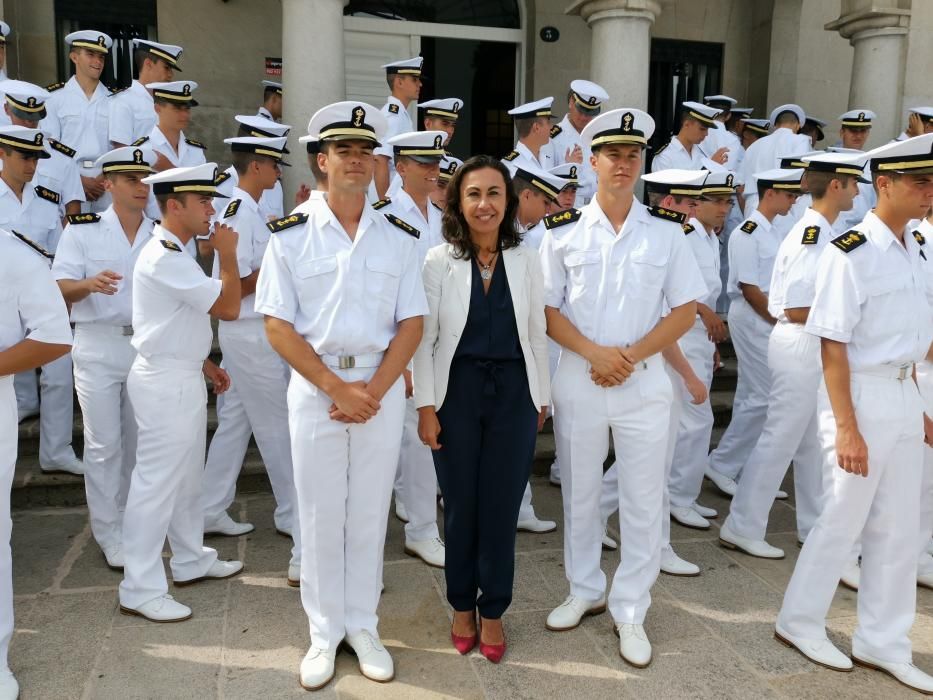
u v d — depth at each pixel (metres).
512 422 2.80
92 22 7.14
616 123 2.83
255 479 4.68
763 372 4.59
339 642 2.86
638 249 2.85
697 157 6.07
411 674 2.83
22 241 2.59
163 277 3.00
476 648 3.00
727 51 8.61
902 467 2.80
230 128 7.54
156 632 3.10
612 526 4.34
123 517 3.58
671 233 2.88
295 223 2.67
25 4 6.84
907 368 2.79
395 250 2.71
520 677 2.82
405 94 5.48
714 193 4.27
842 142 6.97
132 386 3.18
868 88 7.39
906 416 2.77
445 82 8.59
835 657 2.93
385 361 2.67
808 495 4.07
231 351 3.69
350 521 2.80
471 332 2.79
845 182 3.63
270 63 7.57
